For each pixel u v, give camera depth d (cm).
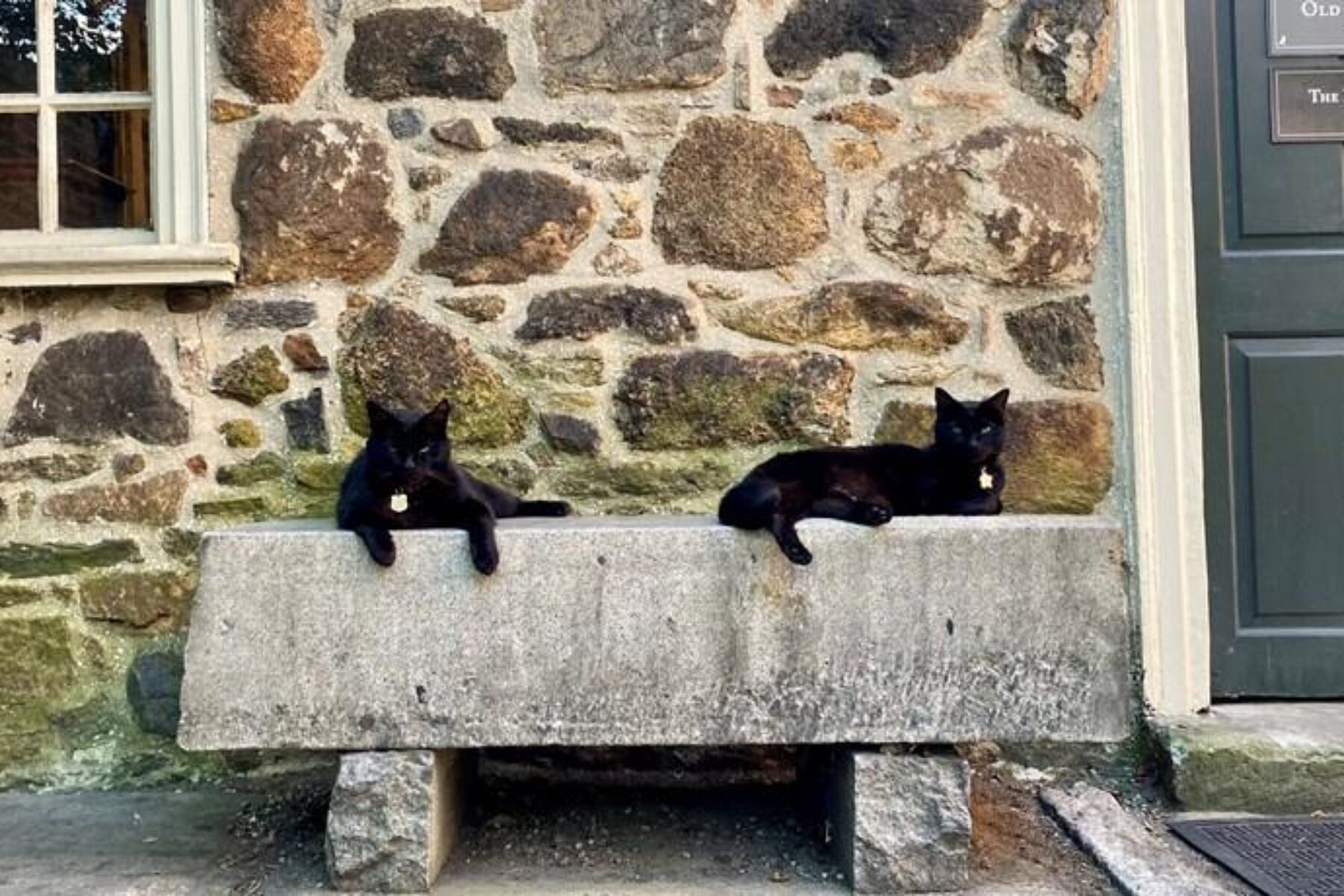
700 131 340
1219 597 346
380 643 254
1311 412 345
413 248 339
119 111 350
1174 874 258
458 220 339
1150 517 336
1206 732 313
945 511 279
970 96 340
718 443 338
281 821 299
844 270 340
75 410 336
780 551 257
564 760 333
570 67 340
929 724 255
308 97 339
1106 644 255
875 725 255
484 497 287
